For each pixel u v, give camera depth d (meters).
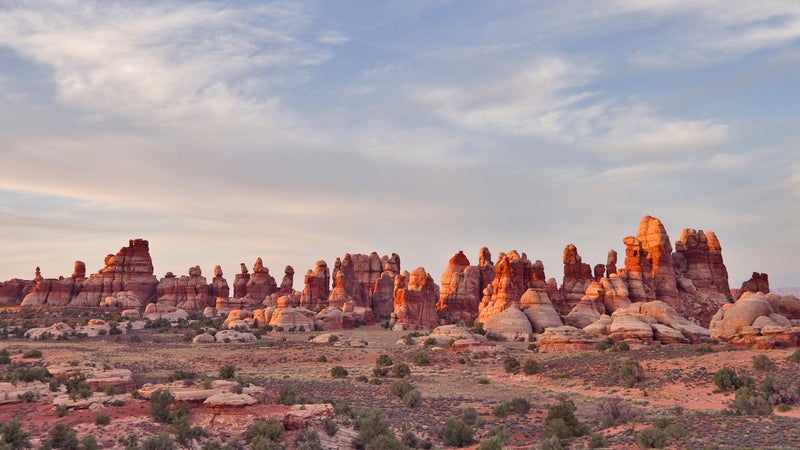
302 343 126.06
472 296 175.62
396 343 129.88
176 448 45.12
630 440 46.66
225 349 120.62
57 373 70.00
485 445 45.75
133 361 100.00
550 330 113.06
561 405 57.91
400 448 46.25
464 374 93.69
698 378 77.44
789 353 82.75
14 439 44.38
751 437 45.78
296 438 47.88
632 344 106.25
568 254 170.38
